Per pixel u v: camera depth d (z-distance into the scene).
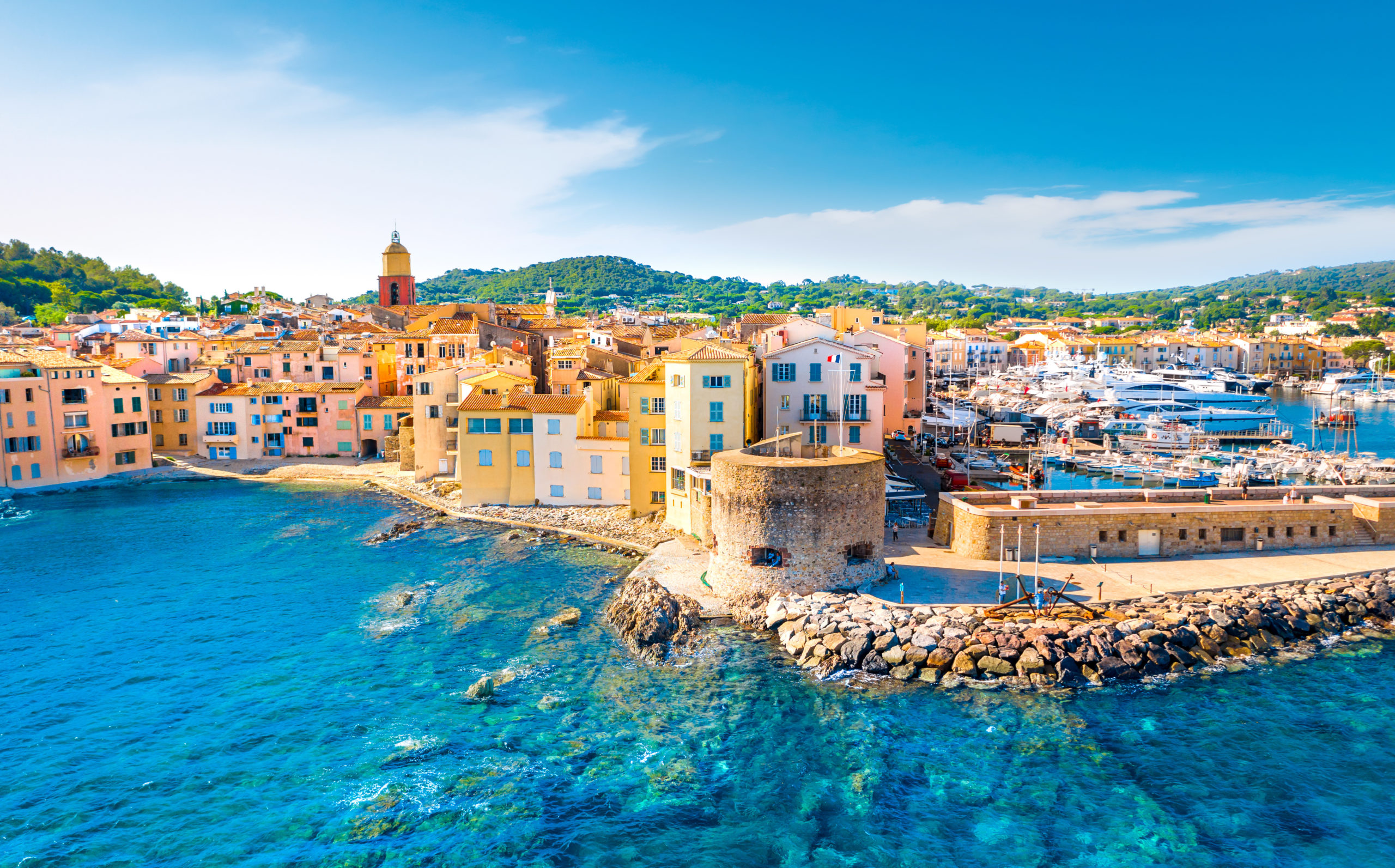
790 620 55.38
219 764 41.56
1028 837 35.25
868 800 38.00
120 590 68.62
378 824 36.72
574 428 92.00
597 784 39.59
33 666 53.38
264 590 68.31
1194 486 103.62
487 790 39.19
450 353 142.75
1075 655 48.56
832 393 83.56
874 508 60.09
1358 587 57.41
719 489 61.44
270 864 34.22
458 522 91.38
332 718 46.03
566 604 63.50
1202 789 38.19
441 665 52.78
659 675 50.59
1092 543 63.88
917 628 51.62
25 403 110.75
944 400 183.38
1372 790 37.91
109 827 36.59
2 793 39.12
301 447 129.38
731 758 41.56
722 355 76.62
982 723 43.94
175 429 130.62
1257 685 47.41
